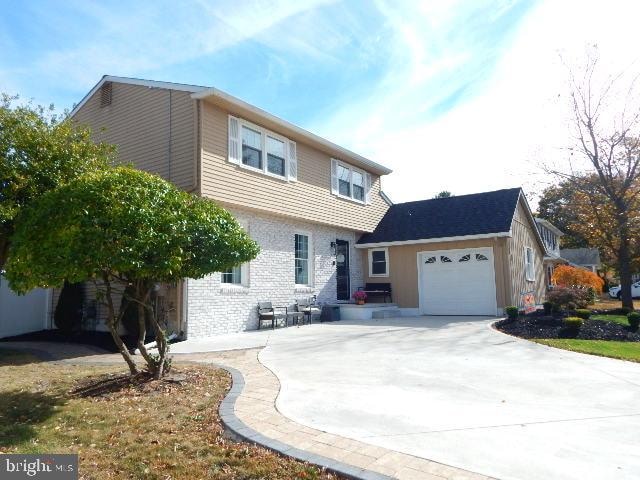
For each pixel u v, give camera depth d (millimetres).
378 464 3809
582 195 21250
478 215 17938
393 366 7770
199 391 6336
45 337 12977
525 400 5719
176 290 11766
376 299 18844
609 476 3574
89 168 9961
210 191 11945
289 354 9141
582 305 14953
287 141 15148
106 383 6812
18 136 9289
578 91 19812
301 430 4672
